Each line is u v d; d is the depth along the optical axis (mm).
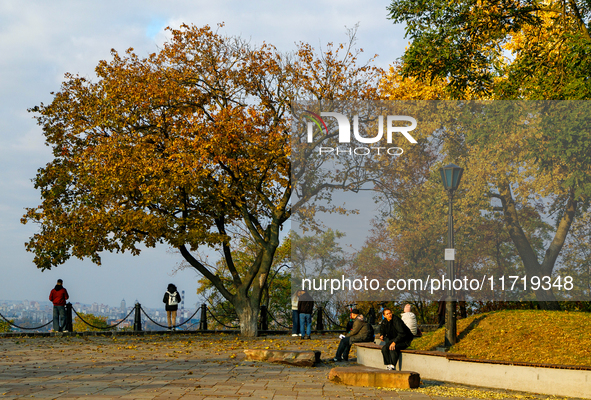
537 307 20281
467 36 18000
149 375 9867
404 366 11102
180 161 18609
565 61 16844
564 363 9109
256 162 19562
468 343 10961
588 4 17219
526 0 17484
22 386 8453
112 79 20188
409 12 17719
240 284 21047
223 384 8992
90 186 20547
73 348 14859
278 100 20922
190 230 19203
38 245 19766
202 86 20844
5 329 33406
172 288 21531
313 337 20203
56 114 21188
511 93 18688
